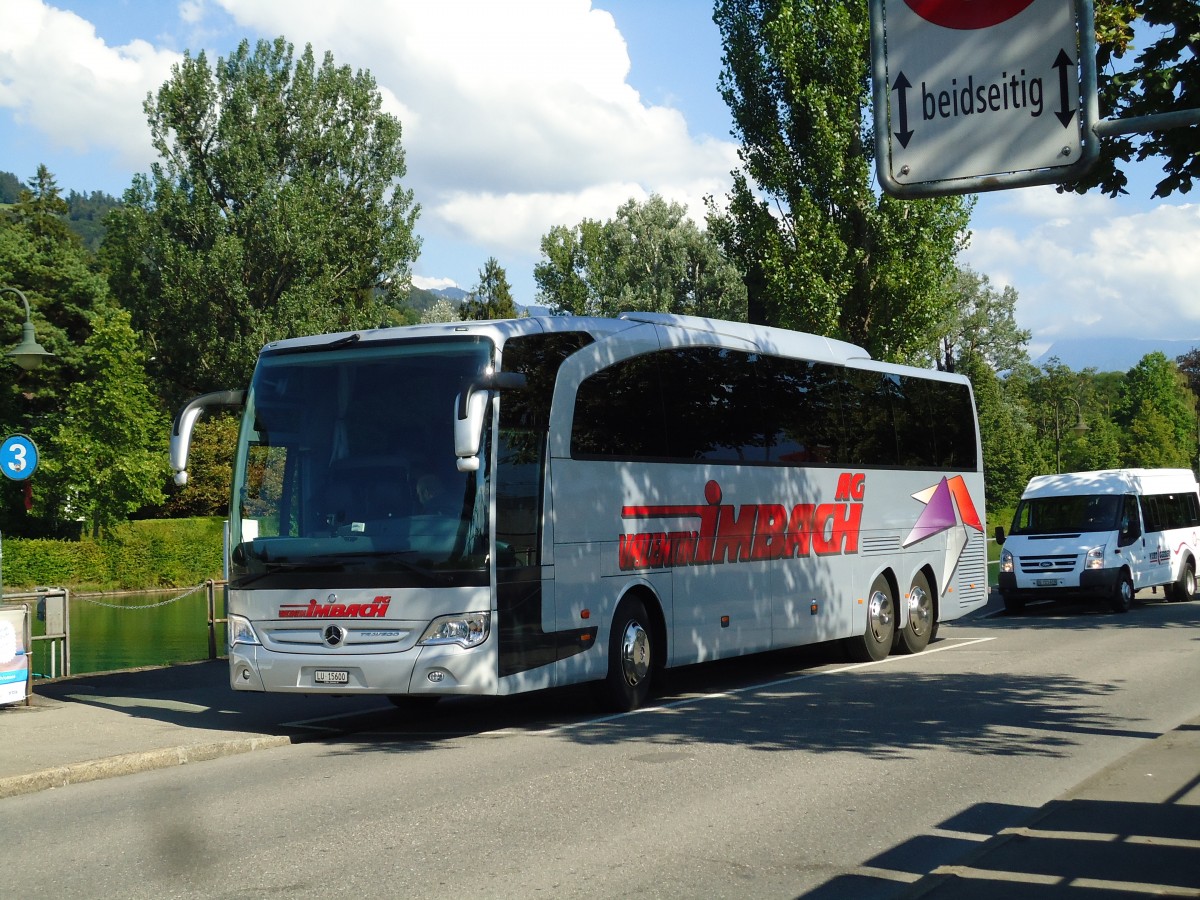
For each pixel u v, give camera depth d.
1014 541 28.86
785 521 16.64
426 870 7.07
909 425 20.03
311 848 7.67
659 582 14.22
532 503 12.43
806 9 35.94
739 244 38.56
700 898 6.48
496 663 11.80
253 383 13.01
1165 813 7.48
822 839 7.73
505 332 12.39
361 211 73.56
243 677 12.45
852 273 36.06
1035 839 6.94
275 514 12.53
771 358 16.75
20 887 6.98
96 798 9.70
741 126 37.47
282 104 71.75
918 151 6.32
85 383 66.75
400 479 12.11
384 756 11.30
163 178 69.81
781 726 12.27
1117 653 18.64
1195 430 133.62
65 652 17.95
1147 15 12.42
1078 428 78.81
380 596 11.91
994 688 14.83
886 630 18.97
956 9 6.26
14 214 94.69
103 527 62.69
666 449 14.48
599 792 9.23
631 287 78.19
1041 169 6.17
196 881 6.96
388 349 12.50
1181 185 12.51
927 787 9.25
